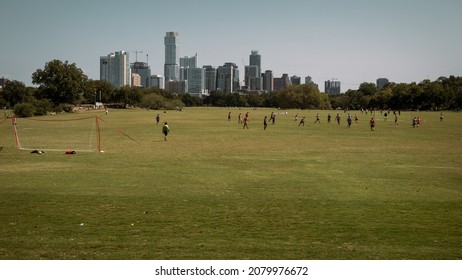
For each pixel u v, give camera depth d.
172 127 103.00
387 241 18.75
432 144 65.56
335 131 92.31
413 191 29.84
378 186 31.72
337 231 20.19
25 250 17.27
